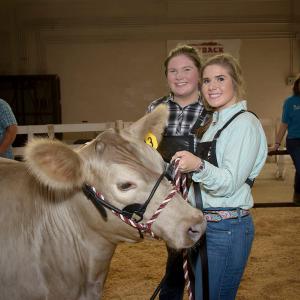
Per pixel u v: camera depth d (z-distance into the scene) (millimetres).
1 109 4270
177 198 1930
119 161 1908
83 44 13289
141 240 2055
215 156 2172
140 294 3812
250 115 2176
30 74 13102
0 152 4305
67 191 2090
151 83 13539
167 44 13461
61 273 2115
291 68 13703
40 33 13180
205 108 2678
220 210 2188
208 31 13508
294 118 7000
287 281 4070
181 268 2795
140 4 13312
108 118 13547
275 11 13500
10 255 2045
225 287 2254
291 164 11734
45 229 2100
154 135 2213
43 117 12758
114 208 1943
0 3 13000
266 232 5566
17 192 2150
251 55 13633
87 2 13172
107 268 2271
